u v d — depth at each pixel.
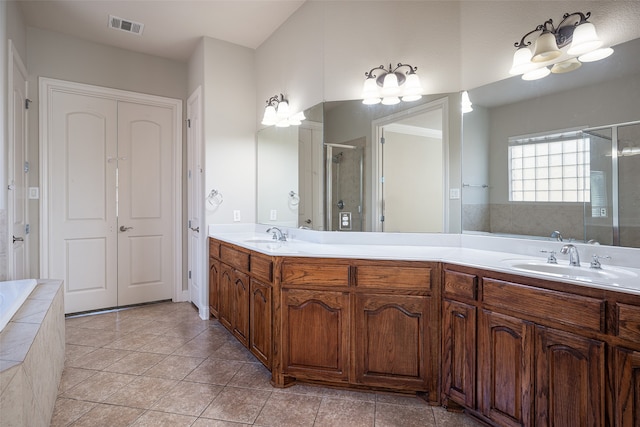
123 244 3.56
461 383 1.74
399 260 1.89
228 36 3.28
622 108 1.66
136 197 3.62
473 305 1.69
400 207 2.47
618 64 1.67
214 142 3.30
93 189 3.40
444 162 2.37
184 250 3.84
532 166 1.99
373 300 1.92
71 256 3.30
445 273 1.83
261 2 2.75
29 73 3.05
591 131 1.76
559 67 1.88
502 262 1.73
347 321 1.95
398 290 1.89
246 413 1.79
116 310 3.49
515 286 1.51
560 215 1.88
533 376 1.44
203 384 2.08
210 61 3.28
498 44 2.14
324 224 2.64
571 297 1.32
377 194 2.53
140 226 3.65
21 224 2.83
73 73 3.27
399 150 2.48
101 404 1.85
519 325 1.49
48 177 3.16
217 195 3.31
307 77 2.77
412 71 2.44
